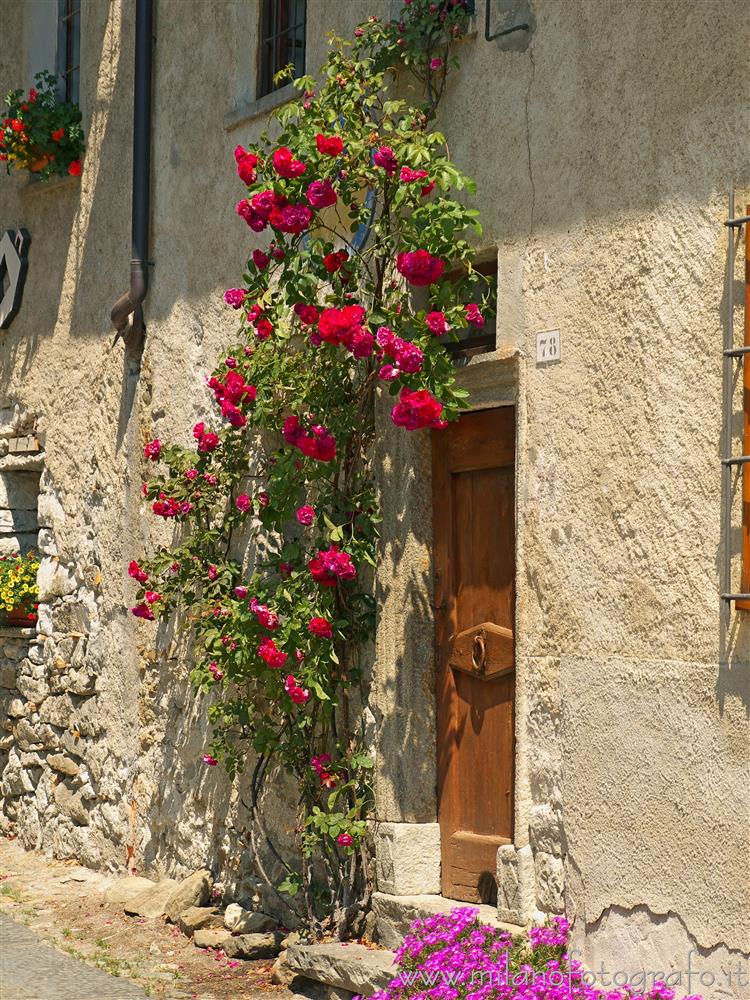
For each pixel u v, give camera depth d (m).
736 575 5.70
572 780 6.48
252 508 8.24
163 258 9.93
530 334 6.82
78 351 11.01
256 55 9.24
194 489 8.97
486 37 7.04
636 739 6.14
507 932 6.54
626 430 6.27
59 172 11.12
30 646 11.54
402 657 7.57
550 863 6.60
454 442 7.52
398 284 7.45
